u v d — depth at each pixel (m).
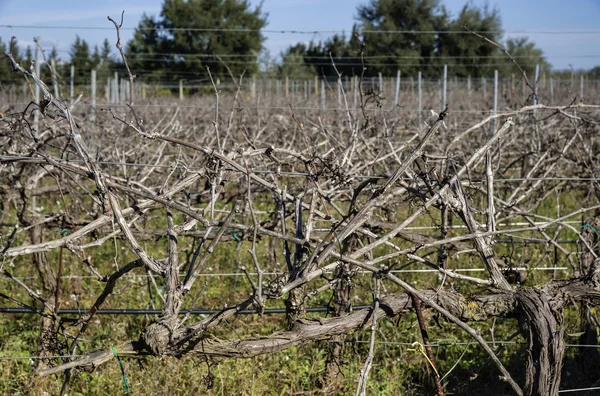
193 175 3.26
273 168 5.59
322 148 7.96
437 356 4.77
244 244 6.82
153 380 4.11
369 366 2.70
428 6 26.39
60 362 3.86
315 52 25.05
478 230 3.23
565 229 7.46
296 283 2.76
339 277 3.29
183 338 2.71
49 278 4.57
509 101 8.90
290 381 4.30
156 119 10.86
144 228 5.06
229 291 5.95
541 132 8.11
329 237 3.18
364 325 3.03
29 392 3.94
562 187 6.11
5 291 5.74
